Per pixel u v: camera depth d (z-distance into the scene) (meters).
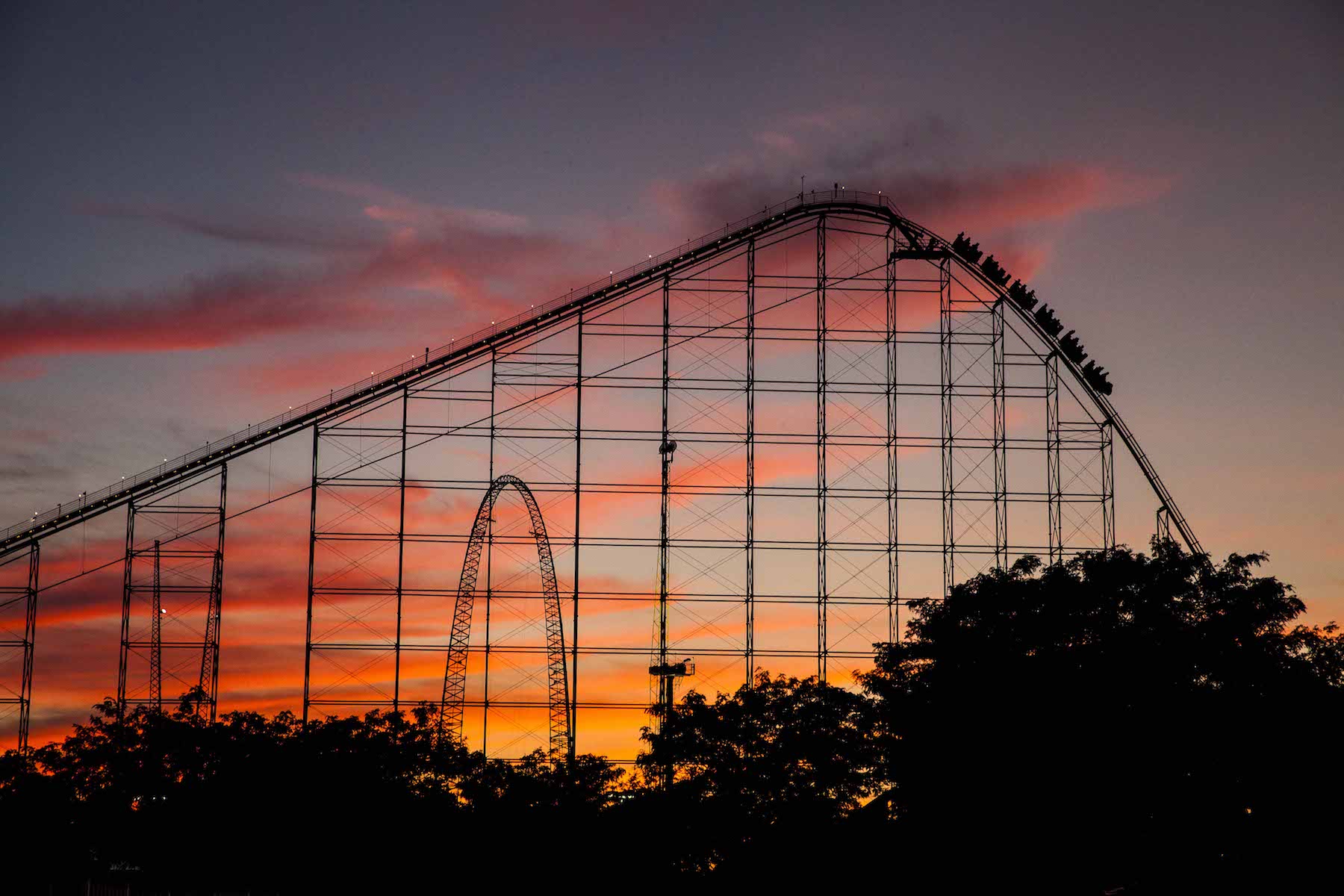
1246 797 50.28
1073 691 51.53
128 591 73.31
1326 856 48.84
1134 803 50.59
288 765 57.59
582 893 55.12
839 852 55.22
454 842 55.69
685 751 58.78
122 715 64.38
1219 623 52.44
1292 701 50.50
